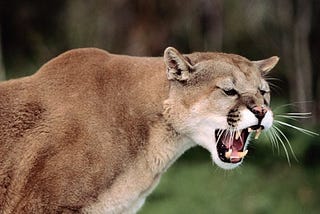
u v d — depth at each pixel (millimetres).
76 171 11516
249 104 11859
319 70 26562
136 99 12016
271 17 26516
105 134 11711
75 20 27594
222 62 12055
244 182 22781
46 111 11773
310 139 23391
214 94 11875
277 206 22219
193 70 11930
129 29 26609
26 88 12008
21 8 29797
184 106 11914
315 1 26562
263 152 23922
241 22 26484
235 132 12000
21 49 29531
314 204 22344
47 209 11523
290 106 25734
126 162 11867
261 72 12703
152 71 12203
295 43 26328
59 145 11555
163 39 26562
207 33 26594
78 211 11656
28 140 11680
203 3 26438
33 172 11547
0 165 11703
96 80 11984
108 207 11844
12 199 11680
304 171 23531
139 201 12297
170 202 21625
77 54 12250
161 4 26531
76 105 11758
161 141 12086
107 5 26859
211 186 22500
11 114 11836
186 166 23469
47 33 29281
